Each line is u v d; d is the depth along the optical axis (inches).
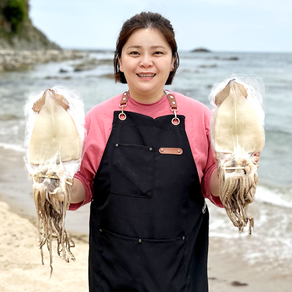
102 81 1071.0
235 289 133.2
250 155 62.1
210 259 154.7
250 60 3002.0
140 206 69.7
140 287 70.4
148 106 72.6
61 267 134.6
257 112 62.5
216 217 195.6
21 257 139.9
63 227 60.9
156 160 69.6
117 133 71.2
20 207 199.6
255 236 174.6
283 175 270.1
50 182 59.5
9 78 1126.4
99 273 74.4
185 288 71.7
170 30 70.1
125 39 69.7
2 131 409.4
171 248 70.5
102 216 72.8
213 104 64.1
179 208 70.4
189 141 70.8
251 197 60.7
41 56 2287.2
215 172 70.3
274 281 138.3
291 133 410.9
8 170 263.1
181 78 1178.6
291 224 187.5
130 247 70.2
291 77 1213.1
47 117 61.4
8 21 2406.5
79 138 62.7
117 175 70.4
